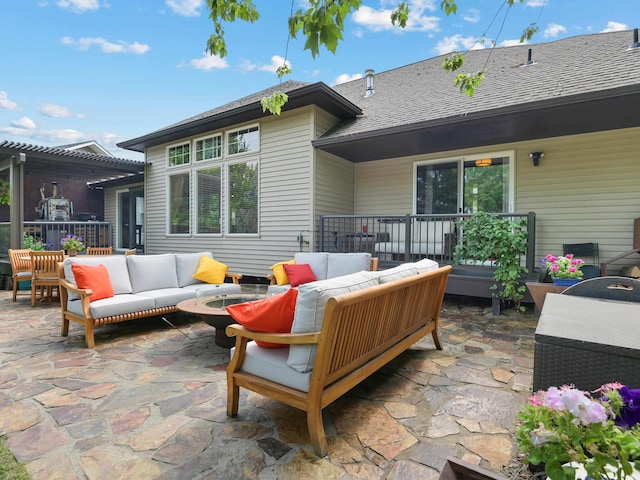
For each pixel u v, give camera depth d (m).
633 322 1.66
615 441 0.94
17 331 4.14
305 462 1.76
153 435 1.99
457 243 5.66
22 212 7.46
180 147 8.66
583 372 1.43
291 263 5.45
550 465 0.97
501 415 2.20
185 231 8.60
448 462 1.08
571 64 6.09
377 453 1.84
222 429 2.05
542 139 5.88
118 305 3.77
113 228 12.02
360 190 7.66
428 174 6.91
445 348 3.49
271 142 7.07
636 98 4.18
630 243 5.28
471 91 3.67
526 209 6.02
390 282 2.35
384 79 9.41
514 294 4.78
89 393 2.50
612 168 5.39
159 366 3.03
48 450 1.84
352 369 2.20
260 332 2.09
